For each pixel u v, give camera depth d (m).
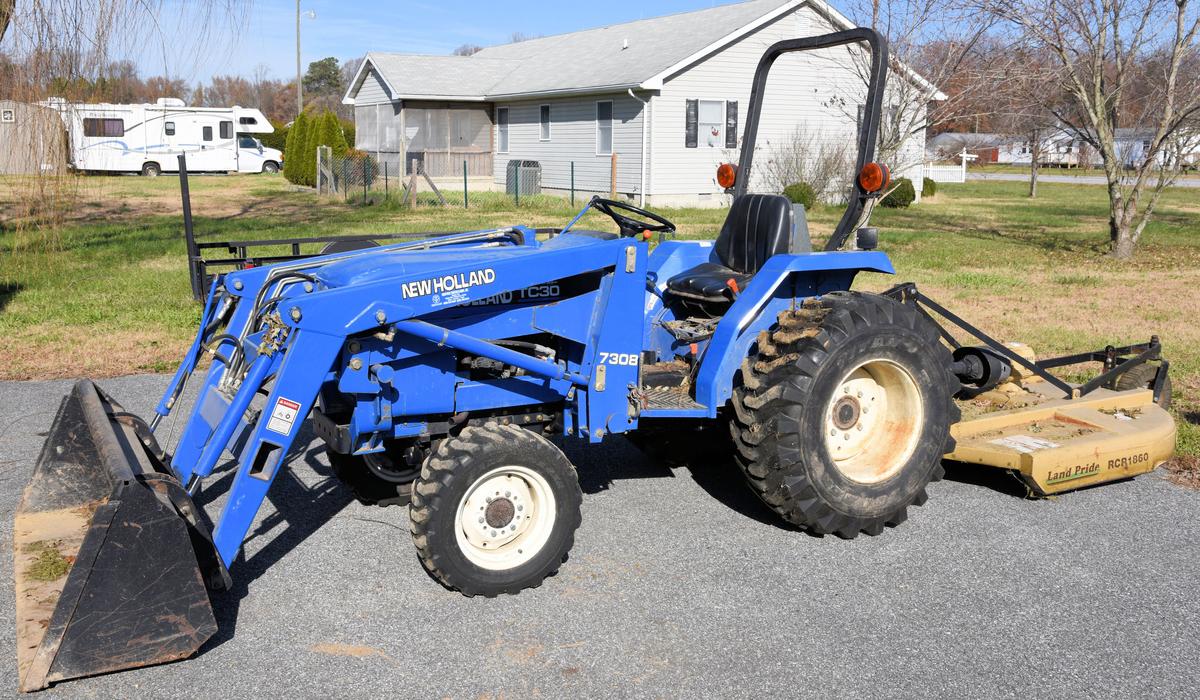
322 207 23.62
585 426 4.35
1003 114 16.31
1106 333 9.06
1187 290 11.87
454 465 3.70
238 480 3.56
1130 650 3.53
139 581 3.15
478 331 4.14
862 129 4.72
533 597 3.89
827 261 4.53
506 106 28.23
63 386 7.05
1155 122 16.11
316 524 4.63
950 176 41.62
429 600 3.86
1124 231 15.35
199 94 40.19
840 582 4.04
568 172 25.83
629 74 22.98
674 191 23.31
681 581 4.04
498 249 4.61
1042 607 3.85
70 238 16.17
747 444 4.29
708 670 3.36
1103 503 5.00
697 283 4.81
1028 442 5.00
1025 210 25.77
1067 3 14.40
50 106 9.32
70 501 3.99
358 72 31.08
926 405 4.50
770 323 4.58
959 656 3.47
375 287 3.76
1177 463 5.59
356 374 3.87
